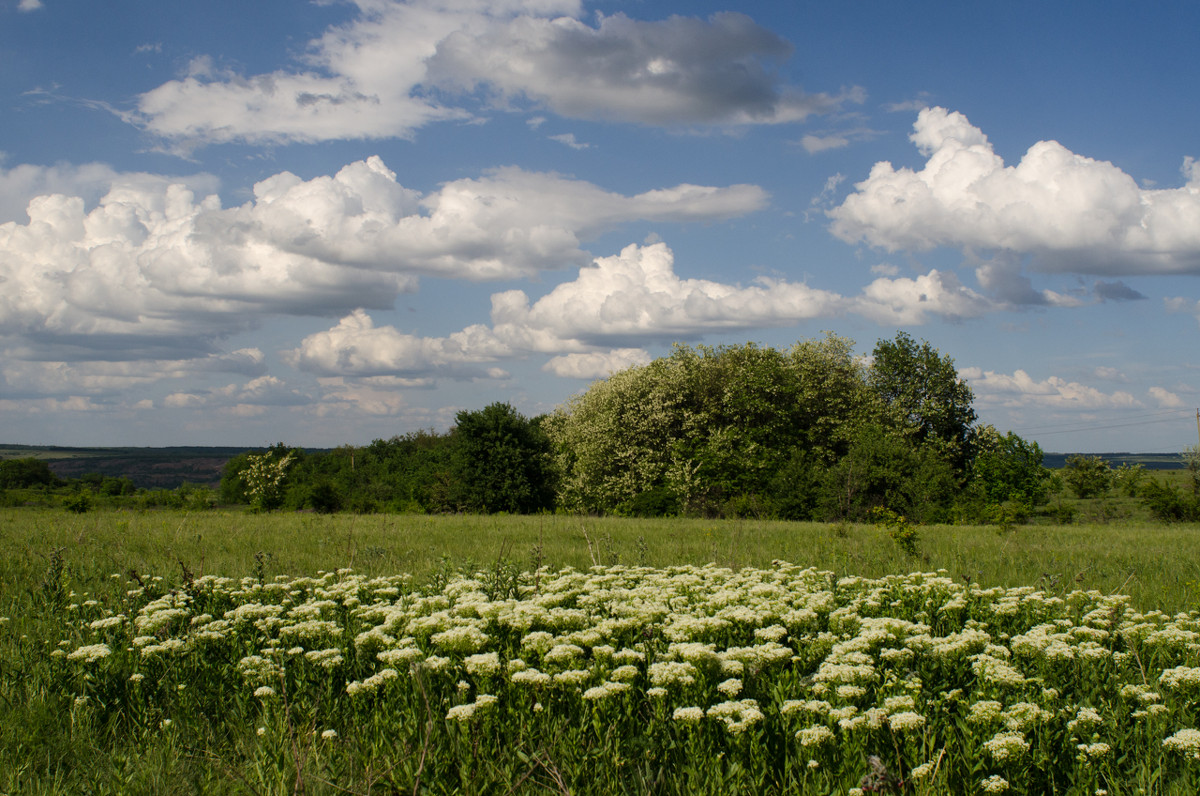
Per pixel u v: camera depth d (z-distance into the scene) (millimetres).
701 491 39094
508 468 46969
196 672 5617
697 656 4762
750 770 3908
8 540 15578
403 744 4047
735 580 8352
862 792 3482
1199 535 22328
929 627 5832
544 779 3951
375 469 76375
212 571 11180
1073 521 37344
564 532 20094
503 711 4512
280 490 53125
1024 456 43906
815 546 15188
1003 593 7863
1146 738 4367
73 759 4582
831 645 5555
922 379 51312
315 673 5309
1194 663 5535
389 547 14969
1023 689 4656
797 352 47719
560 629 5879
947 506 34906
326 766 4125
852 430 43938
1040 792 3924
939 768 3730
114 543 15023
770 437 44062
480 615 5863
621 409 45375
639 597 6949
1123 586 9812
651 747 4203
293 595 7918
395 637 5863
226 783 4117
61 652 5621
